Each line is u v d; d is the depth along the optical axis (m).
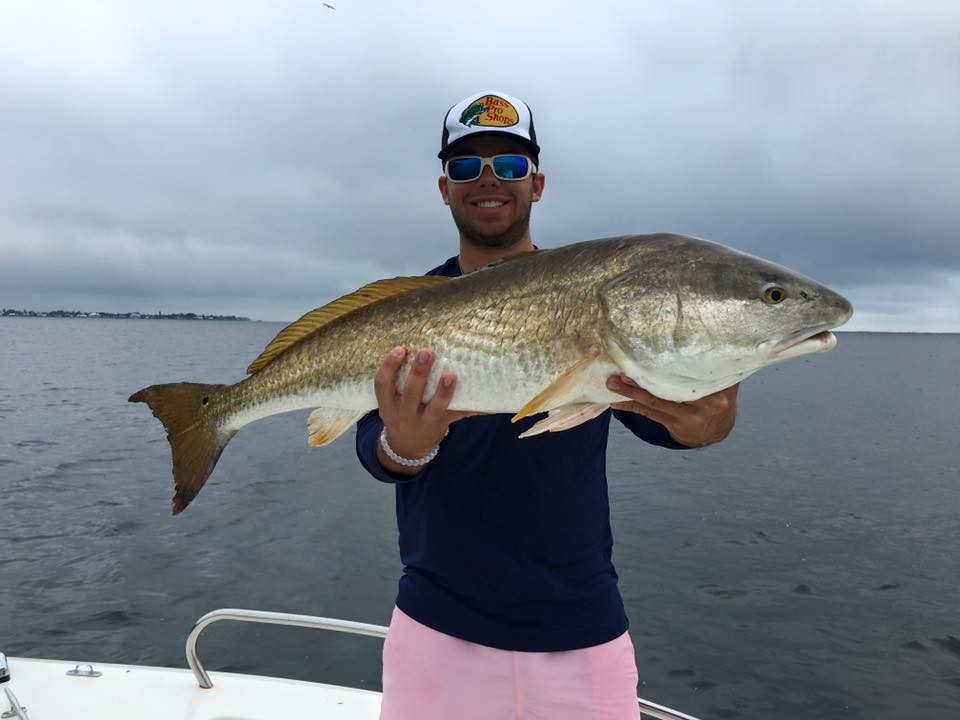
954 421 25.84
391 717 2.83
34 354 58.84
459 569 2.75
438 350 2.84
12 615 7.28
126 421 21.50
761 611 7.73
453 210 3.53
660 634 7.17
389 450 2.75
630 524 10.83
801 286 2.58
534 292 2.76
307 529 10.20
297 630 6.96
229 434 3.46
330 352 3.13
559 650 2.68
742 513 11.60
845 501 12.66
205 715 3.65
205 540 9.69
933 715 5.89
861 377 56.69
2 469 14.01
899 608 7.87
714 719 5.79
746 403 32.66
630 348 2.62
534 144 3.46
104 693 3.80
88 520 10.55
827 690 6.22
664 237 2.78
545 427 2.60
